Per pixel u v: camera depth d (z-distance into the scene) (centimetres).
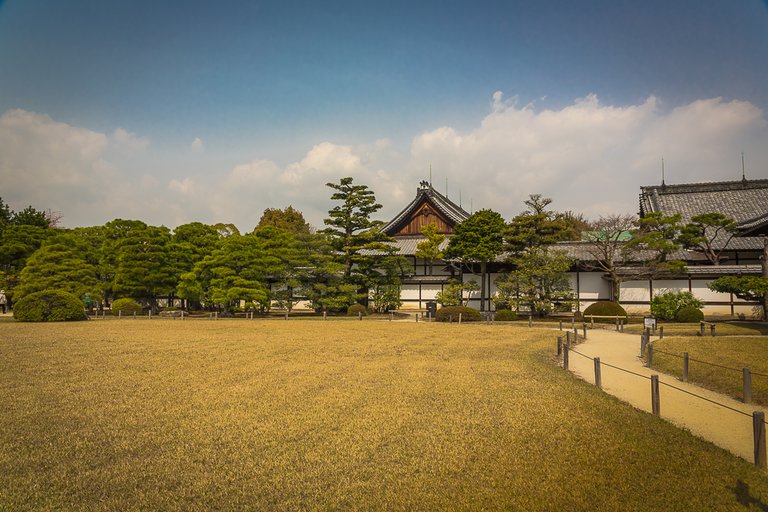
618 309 3597
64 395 1282
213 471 793
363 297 4662
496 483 753
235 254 4275
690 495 714
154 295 4744
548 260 3853
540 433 983
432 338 2619
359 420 1065
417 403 1209
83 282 4175
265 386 1395
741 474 786
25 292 3884
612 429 1012
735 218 4681
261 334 2797
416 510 669
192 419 1072
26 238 4659
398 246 5234
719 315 3919
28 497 693
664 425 1041
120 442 926
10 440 932
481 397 1270
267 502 690
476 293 4709
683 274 4019
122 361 1809
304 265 4438
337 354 2017
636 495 714
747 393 1240
